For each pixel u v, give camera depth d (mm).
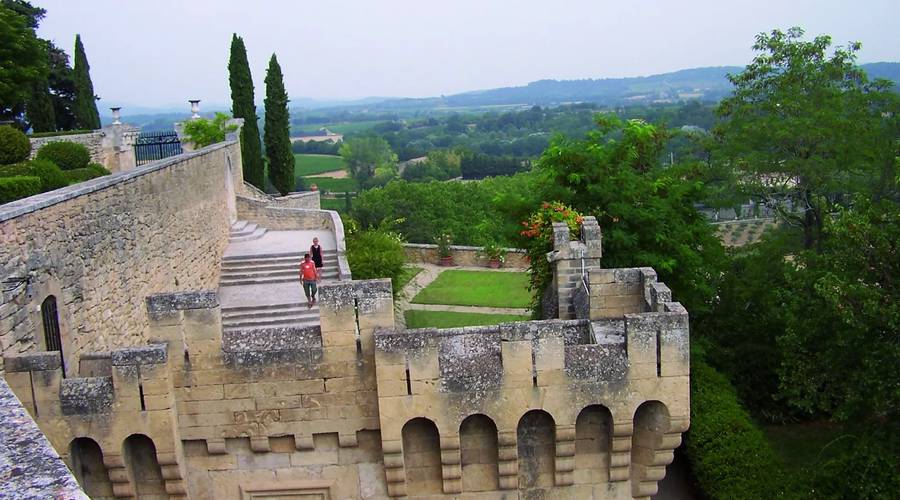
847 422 20000
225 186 39844
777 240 29203
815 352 20922
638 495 15219
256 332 14781
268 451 14852
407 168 136125
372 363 14445
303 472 15016
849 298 18109
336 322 14320
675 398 14445
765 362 26688
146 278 24516
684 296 25375
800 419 26406
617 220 24641
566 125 164875
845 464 18812
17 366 13688
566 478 15023
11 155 31688
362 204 73000
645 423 14859
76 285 18328
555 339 14141
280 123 60094
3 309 14258
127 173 23234
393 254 38688
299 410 14617
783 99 30312
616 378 14336
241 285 34438
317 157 177375
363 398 14602
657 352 14297
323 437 14836
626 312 16656
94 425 13938
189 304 14141
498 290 45188
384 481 15133
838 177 28859
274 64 59562
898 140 27953
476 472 15031
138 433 14109
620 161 26734
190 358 14312
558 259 18750
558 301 19078
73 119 58281
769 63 31703
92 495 14602
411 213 70500
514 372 14227
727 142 32031
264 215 44500
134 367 13859
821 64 30906
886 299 17641
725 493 18906
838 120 28188
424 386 14148
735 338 27625
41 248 16359
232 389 14477
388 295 14258
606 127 30344
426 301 42750
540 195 26516
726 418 20984
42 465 5648
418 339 13969
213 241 35250
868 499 18031
